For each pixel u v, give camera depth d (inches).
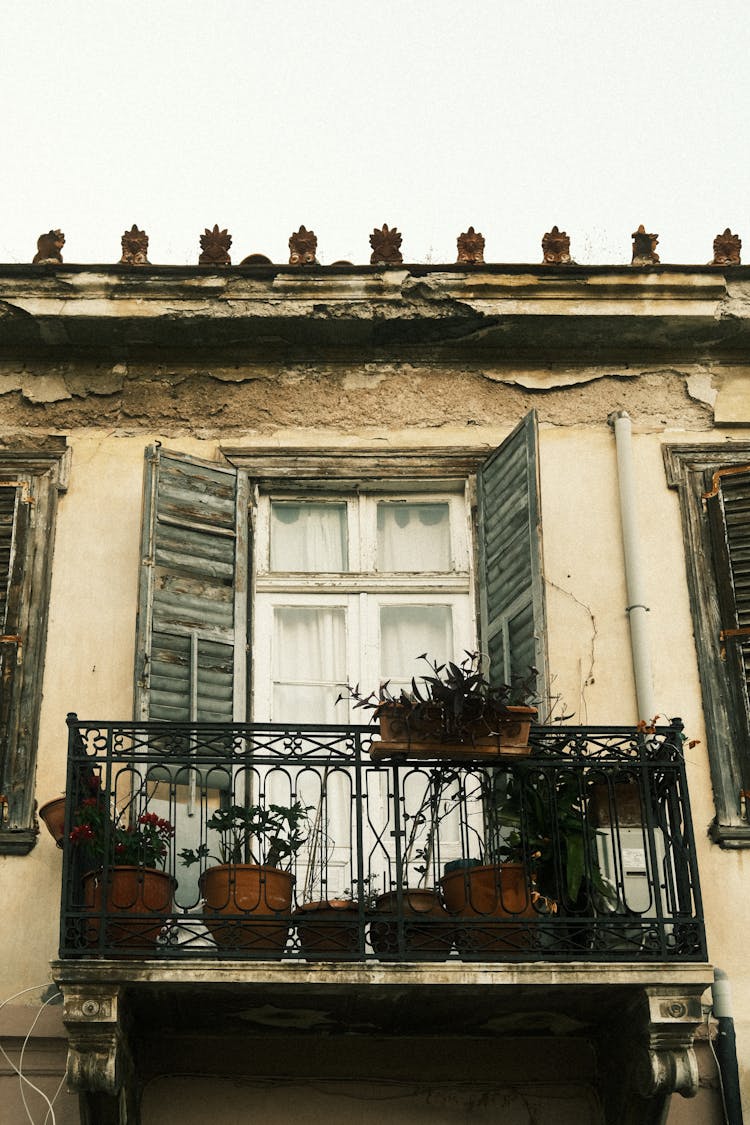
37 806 335.6
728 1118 308.3
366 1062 316.8
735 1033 317.7
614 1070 309.7
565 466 377.1
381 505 382.0
